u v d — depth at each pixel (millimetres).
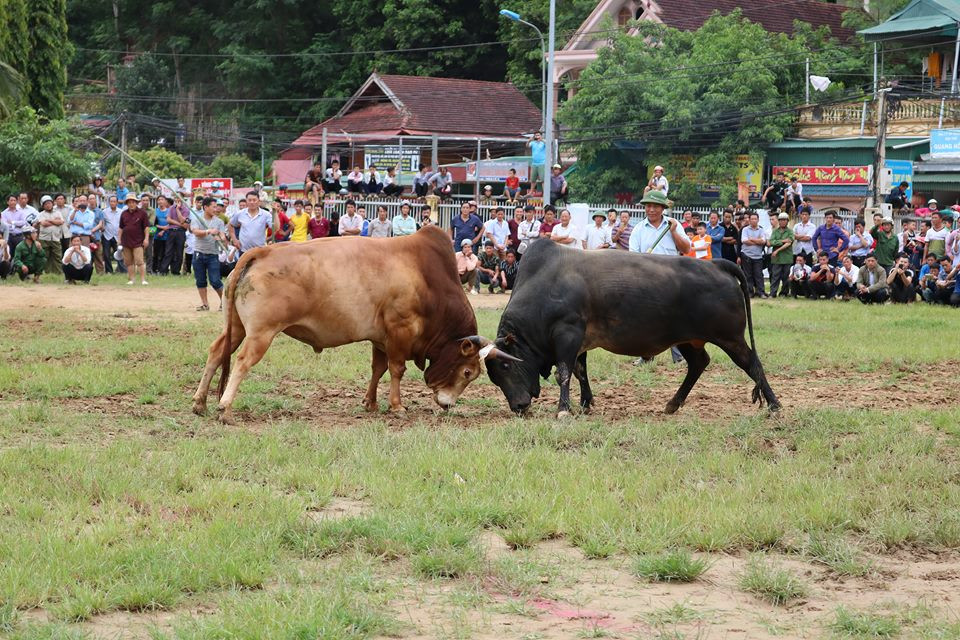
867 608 6250
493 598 6262
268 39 64625
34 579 6117
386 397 12703
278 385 13180
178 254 28531
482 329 17656
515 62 57656
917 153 41219
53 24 39562
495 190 47000
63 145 33594
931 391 13719
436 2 60469
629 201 44219
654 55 43688
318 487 8133
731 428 10680
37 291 23125
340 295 11000
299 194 45875
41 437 9984
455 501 7758
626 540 7102
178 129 61562
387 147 46562
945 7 44094
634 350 11586
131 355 14641
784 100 42969
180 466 8562
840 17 53656
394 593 6238
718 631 5871
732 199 41125
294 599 6008
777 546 7277
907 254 26281
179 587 6199
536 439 9914
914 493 8312
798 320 20734
